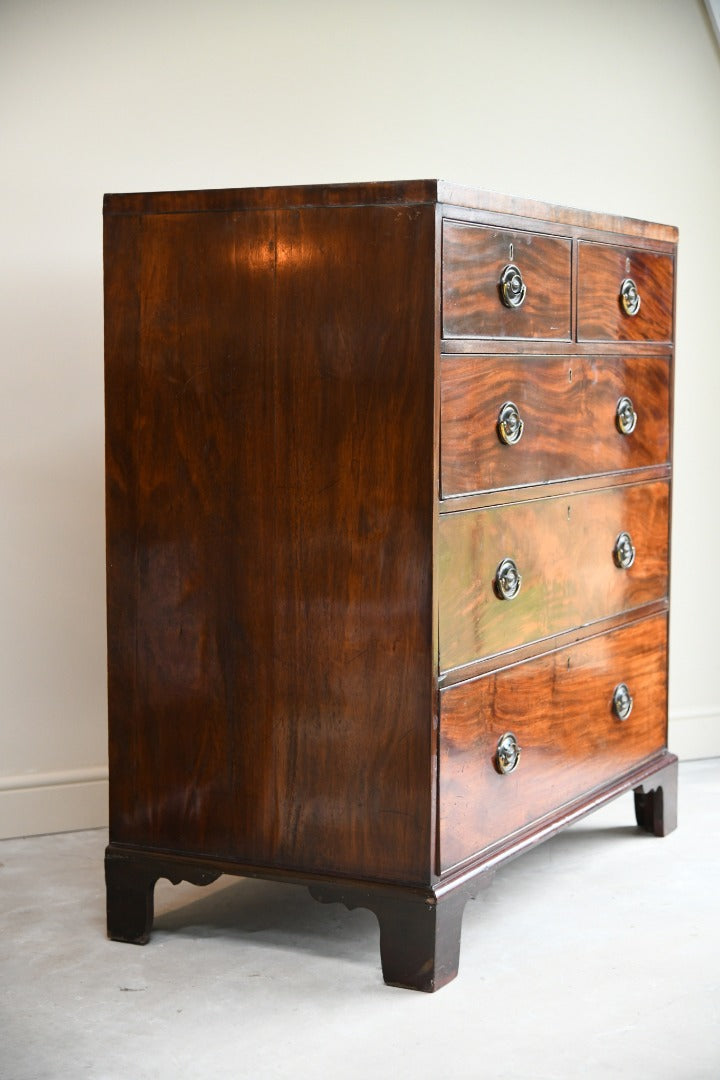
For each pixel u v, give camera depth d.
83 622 3.06
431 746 2.19
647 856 2.90
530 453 2.45
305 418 2.23
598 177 3.52
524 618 2.46
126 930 2.42
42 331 2.96
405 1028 2.09
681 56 3.56
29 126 2.91
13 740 3.02
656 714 3.05
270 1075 1.94
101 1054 2.00
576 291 2.57
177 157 3.04
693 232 3.61
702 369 3.64
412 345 2.14
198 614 2.34
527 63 3.41
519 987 2.24
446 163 3.33
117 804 2.44
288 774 2.29
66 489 3.02
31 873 2.79
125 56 2.97
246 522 2.29
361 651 2.22
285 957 2.36
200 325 2.29
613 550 2.81
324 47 3.17
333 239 2.18
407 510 2.17
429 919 2.19
